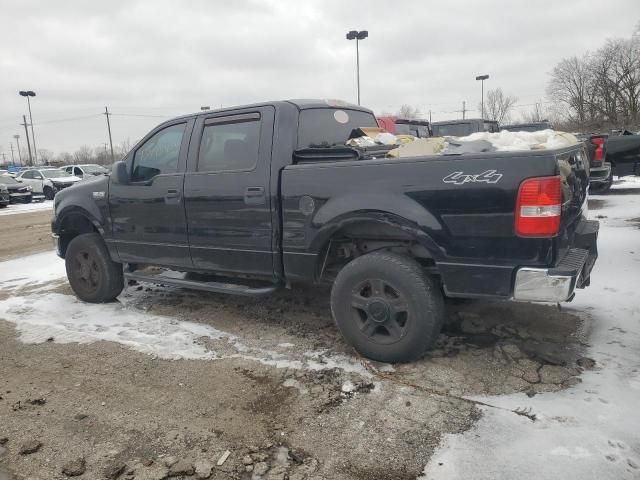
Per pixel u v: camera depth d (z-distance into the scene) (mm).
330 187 3646
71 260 5449
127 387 3475
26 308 5352
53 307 5332
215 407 3162
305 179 3764
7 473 2604
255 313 4863
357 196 3520
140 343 4227
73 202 5320
